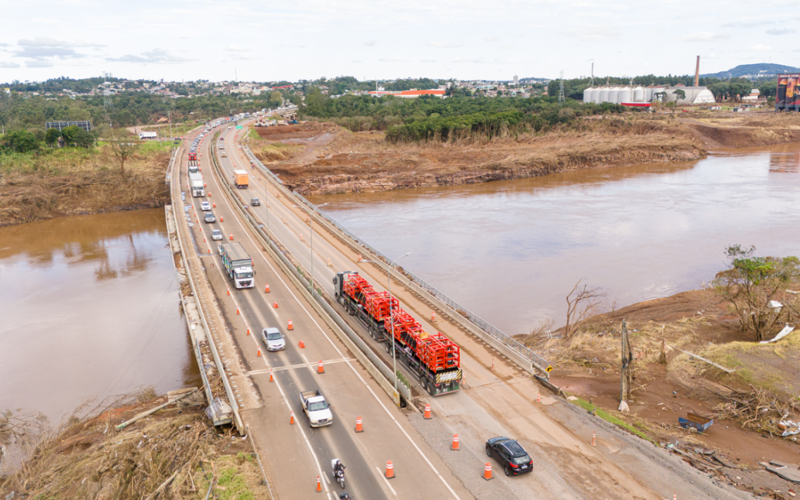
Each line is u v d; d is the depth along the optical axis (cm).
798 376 4366
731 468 3300
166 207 10756
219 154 15988
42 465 3694
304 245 8000
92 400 4800
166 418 4172
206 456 3331
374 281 6569
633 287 7438
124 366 5459
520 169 17412
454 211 12381
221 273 6906
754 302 5462
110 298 7344
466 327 5306
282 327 5331
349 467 3228
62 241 10294
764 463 3375
